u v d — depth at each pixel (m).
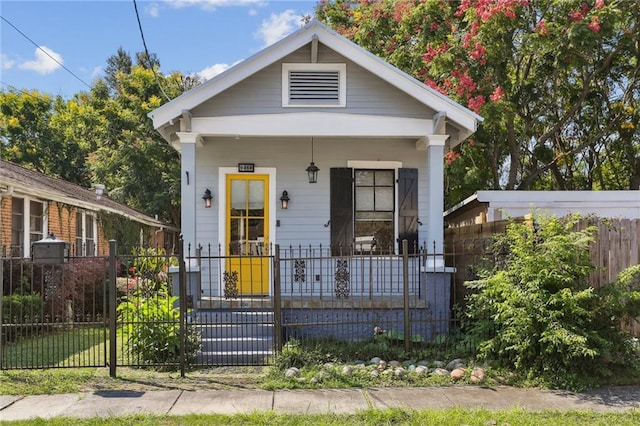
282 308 8.80
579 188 21.23
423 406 5.81
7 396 6.23
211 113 9.56
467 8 14.26
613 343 6.64
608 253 8.06
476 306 7.73
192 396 6.22
